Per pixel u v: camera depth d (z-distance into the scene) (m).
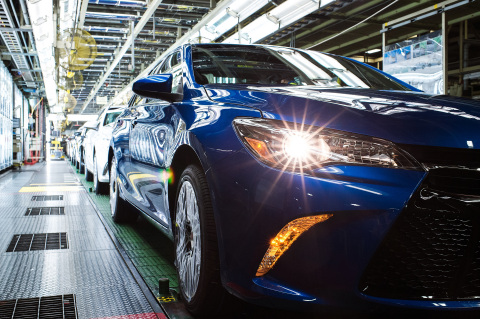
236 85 2.28
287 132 1.61
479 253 1.52
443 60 5.42
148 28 13.19
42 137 23.86
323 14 8.62
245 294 1.62
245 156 1.66
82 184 8.17
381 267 1.50
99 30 13.29
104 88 25.75
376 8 8.91
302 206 1.49
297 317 1.92
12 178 9.99
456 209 1.47
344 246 1.46
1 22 9.87
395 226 1.45
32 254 3.06
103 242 3.45
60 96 20.86
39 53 10.84
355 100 1.80
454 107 1.75
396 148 1.52
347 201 1.46
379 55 14.07
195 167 2.00
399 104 1.76
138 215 4.20
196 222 1.93
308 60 2.85
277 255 1.54
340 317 1.91
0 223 4.24
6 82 13.53
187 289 2.01
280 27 7.62
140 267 2.74
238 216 1.63
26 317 1.96
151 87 2.34
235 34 8.86
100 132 6.13
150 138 2.79
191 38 10.15
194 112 2.11
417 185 1.46
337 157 1.53
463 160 1.51
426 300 1.53
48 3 7.60
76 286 2.38
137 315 1.98
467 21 9.27
